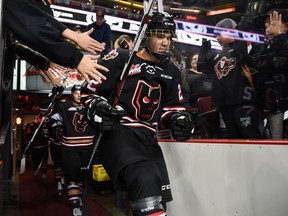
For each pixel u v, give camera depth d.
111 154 1.72
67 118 3.84
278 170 1.79
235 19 3.85
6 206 3.89
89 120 1.75
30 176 5.97
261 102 2.88
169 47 1.94
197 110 3.71
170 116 1.96
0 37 1.31
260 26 3.11
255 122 2.91
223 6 3.96
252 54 3.04
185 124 1.91
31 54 1.88
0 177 1.37
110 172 1.70
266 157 1.85
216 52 3.41
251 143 1.93
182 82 3.84
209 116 3.39
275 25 2.78
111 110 1.68
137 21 5.30
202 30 3.93
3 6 1.35
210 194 2.21
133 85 1.87
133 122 1.86
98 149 1.89
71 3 5.01
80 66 1.43
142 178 1.58
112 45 5.17
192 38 4.00
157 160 1.86
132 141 1.77
